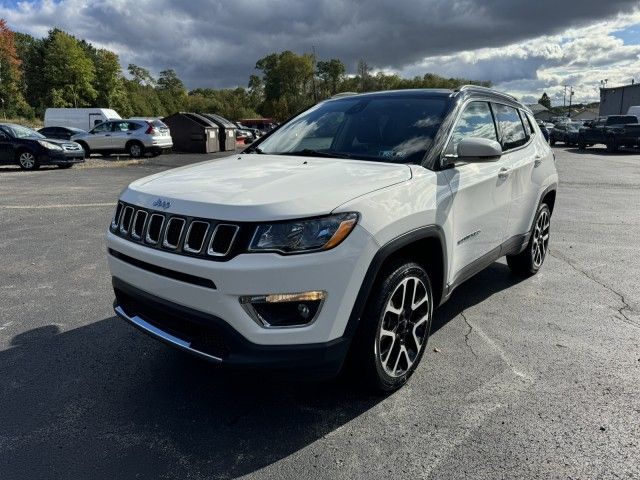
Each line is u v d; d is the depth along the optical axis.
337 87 87.38
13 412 2.83
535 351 3.53
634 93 48.09
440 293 3.29
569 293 4.70
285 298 2.35
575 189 11.73
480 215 3.64
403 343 3.02
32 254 5.92
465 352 3.52
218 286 2.35
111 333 3.85
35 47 85.69
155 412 2.84
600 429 2.66
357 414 2.81
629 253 6.09
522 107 4.89
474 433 2.63
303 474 2.34
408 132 3.42
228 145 26.69
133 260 2.76
